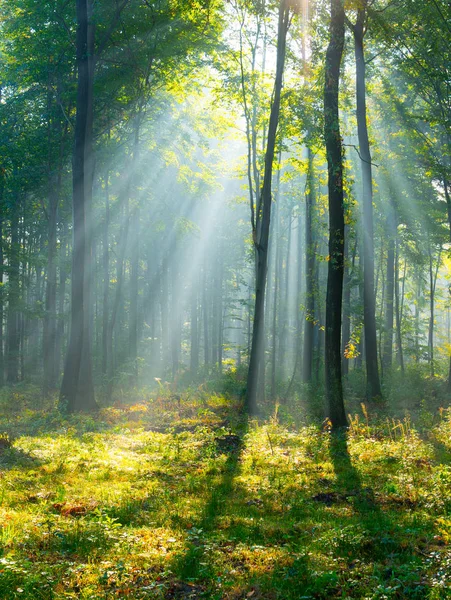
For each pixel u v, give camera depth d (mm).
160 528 8078
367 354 25766
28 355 41844
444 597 5520
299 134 25406
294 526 8273
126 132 30812
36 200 38125
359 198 33312
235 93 24375
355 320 31906
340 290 18453
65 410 21172
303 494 10414
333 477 11766
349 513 9055
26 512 8492
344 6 17766
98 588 6000
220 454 14375
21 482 10445
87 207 22922
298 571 6445
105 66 27406
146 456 13758
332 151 18500
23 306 31500
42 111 30484
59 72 27984
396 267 38250
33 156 30562
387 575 6352
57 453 13250
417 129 29938
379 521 8289
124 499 9617
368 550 7172
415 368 35625
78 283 22266
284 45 21781
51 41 27031
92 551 7016
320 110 21953
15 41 28016
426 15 23203
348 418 20047
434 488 10047
